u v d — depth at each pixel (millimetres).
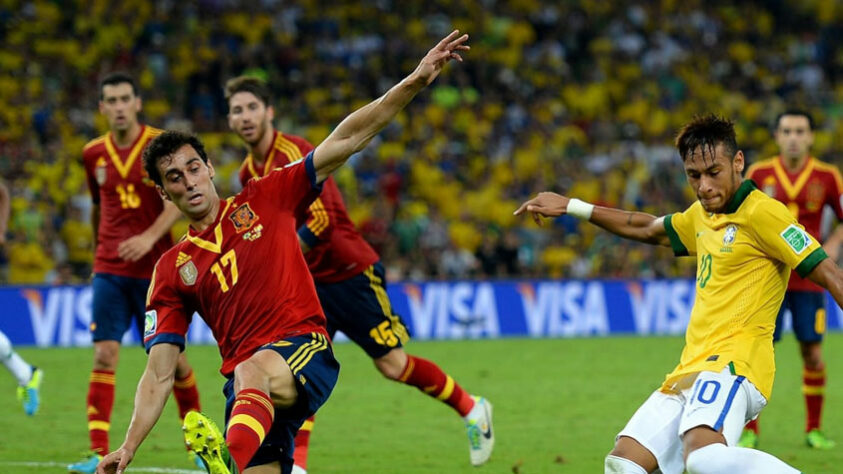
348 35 63344
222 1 61750
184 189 12289
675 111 64875
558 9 68688
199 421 10500
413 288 40875
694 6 72062
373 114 12359
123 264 19141
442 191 54031
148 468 17859
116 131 19531
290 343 12148
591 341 39812
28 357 33969
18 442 20516
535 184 54875
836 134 65375
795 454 19719
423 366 17859
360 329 17828
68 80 55375
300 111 57906
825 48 72062
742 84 67875
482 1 67562
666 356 35219
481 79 62906
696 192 12359
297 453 16578
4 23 56781
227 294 12344
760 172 22438
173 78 56906
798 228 11945
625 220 13844
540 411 24578
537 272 48125
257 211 12500
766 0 74188
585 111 64312
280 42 61281
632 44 68000
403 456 19328
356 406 25297
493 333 41312
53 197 47031
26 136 51656
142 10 59625
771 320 12289
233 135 54375
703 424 11625
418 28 64625
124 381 29125
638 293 42781
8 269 42500
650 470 11938
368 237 47156
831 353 36125
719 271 12383
